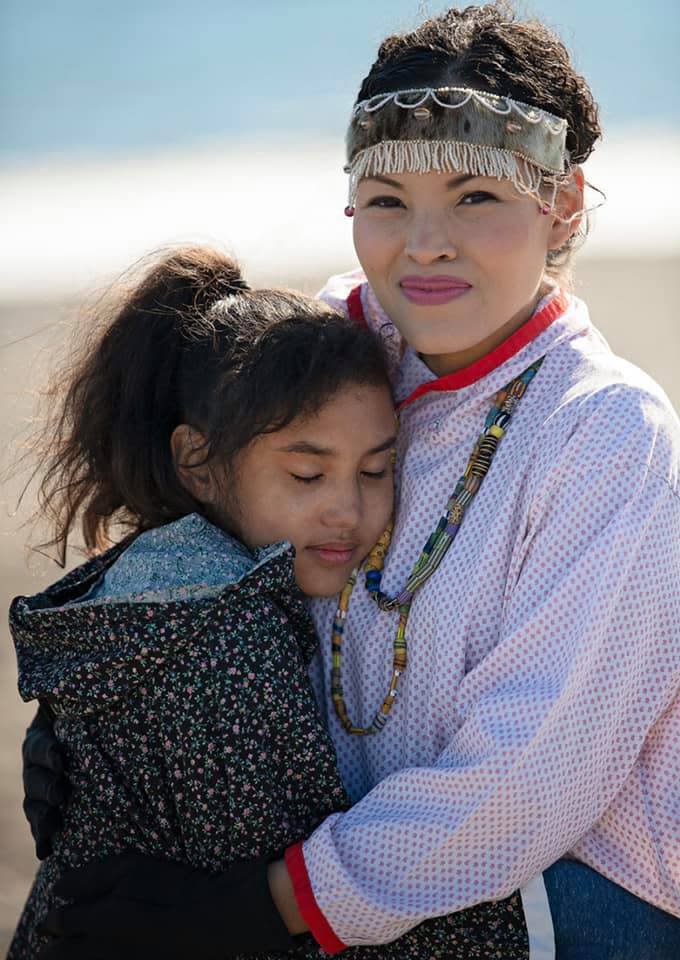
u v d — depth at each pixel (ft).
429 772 10.89
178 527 12.05
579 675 10.81
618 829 11.37
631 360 36.19
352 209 12.80
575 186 12.64
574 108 12.32
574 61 13.84
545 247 12.25
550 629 10.95
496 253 11.78
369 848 10.85
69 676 11.43
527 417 11.88
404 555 12.07
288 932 10.89
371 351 12.11
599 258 49.93
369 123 12.03
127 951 11.30
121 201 63.26
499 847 10.80
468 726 10.91
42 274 50.57
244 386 11.85
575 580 10.93
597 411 11.31
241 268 13.70
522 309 12.21
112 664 11.28
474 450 11.98
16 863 17.63
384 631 11.96
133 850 11.50
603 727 10.93
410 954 11.14
